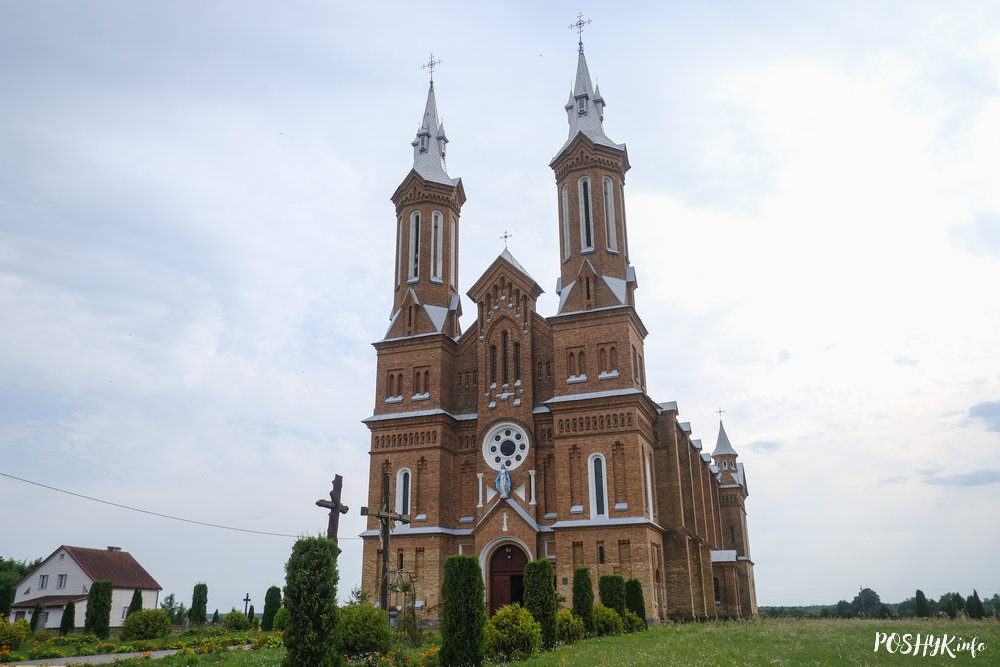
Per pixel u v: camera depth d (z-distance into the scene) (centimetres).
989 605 8806
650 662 2425
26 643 4434
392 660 2609
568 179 5584
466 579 2648
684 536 5072
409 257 5844
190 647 3762
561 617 3381
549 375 5247
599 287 5194
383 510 2980
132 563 8481
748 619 4812
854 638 2956
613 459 4741
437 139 6281
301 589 2202
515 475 5028
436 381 5369
